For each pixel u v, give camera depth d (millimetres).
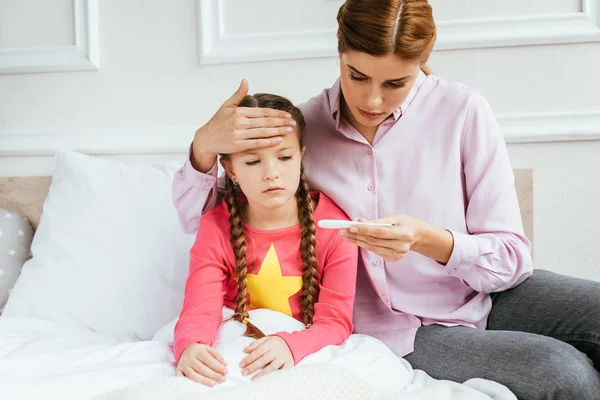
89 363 1014
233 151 1088
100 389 918
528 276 1214
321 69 1645
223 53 1668
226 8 1678
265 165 1083
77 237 1506
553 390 924
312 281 1131
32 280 1479
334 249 1152
